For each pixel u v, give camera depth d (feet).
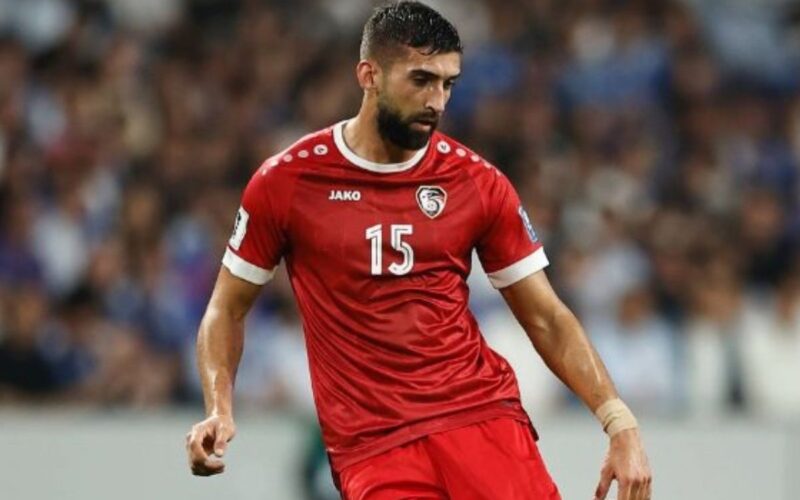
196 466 59.47
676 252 134.21
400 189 62.39
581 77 155.84
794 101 160.97
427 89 60.64
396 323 61.82
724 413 123.95
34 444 108.37
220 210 133.49
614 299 128.36
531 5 160.45
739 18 167.53
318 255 62.18
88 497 108.37
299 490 108.68
